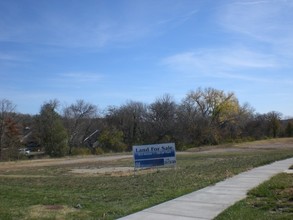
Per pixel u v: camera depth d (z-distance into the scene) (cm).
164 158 2641
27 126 9075
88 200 1279
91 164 4091
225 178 1647
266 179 1546
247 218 881
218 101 9588
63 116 9206
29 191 1555
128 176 2341
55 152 7362
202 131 8694
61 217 973
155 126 8862
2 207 1105
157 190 1451
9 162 5191
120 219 921
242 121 9900
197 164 3009
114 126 8819
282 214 924
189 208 1027
